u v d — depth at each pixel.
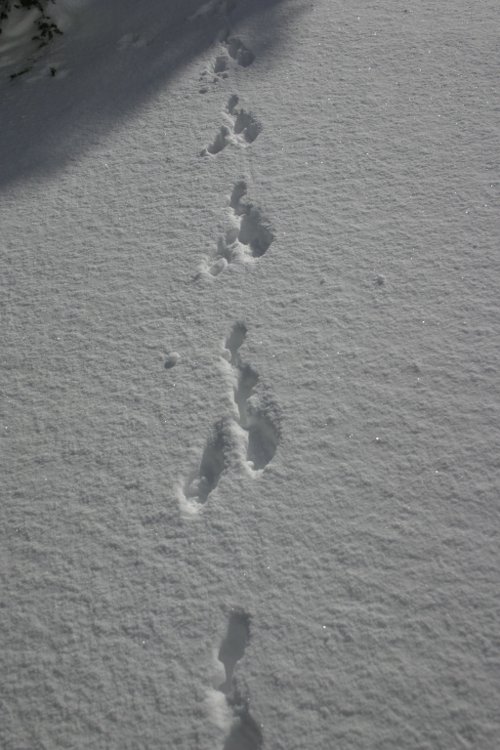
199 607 1.40
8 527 1.61
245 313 1.98
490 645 1.25
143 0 3.70
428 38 2.85
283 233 2.20
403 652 1.27
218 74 3.02
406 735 1.18
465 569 1.36
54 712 1.31
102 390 1.87
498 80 2.53
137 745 1.24
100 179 2.59
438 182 2.21
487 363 1.69
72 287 2.19
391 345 1.80
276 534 1.49
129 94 3.01
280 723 1.23
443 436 1.58
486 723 1.17
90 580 1.49
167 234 2.30
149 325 2.02
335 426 1.66
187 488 1.64
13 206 2.54
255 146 2.57
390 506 1.49
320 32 3.09
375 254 2.05
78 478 1.68
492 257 1.94
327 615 1.35
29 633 1.42
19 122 2.97
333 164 2.39
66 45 3.49
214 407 1.77
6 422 1.83
